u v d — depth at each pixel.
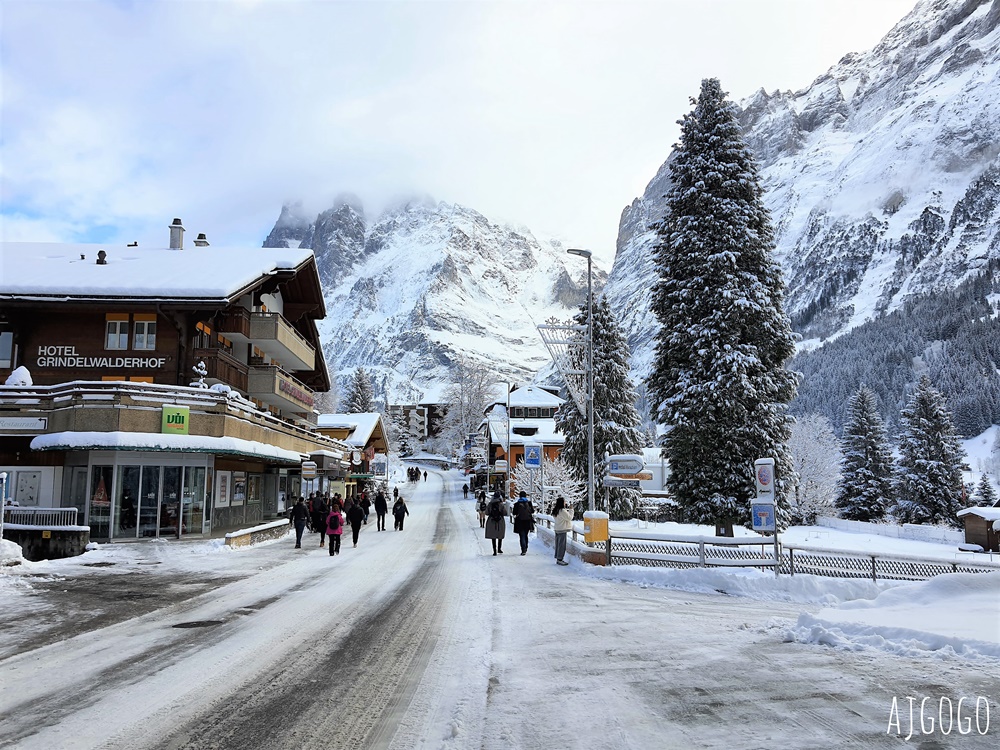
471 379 137.12
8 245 37.81
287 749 5.73
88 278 29.72
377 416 74.00
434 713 6.64
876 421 70.06
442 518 44.88
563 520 20.28
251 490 33.53
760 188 27.42
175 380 29.31
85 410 23.70
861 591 14.67
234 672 8.09
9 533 20.53
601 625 11.05
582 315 48.28
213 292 28.73
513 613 12.14
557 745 5.75
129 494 24.27
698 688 7.35
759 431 25.67
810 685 7.32
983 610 10.48
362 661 8.64
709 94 27.70
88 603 12.69
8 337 29.59
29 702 6.90
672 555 17.70
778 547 17.03
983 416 136.38
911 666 7.95
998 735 5.77
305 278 39.25
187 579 16.02
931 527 51.09
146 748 5.73
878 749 5.51
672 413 27.08
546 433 84.88
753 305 25.70
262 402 38.22
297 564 19.36
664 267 28.45
